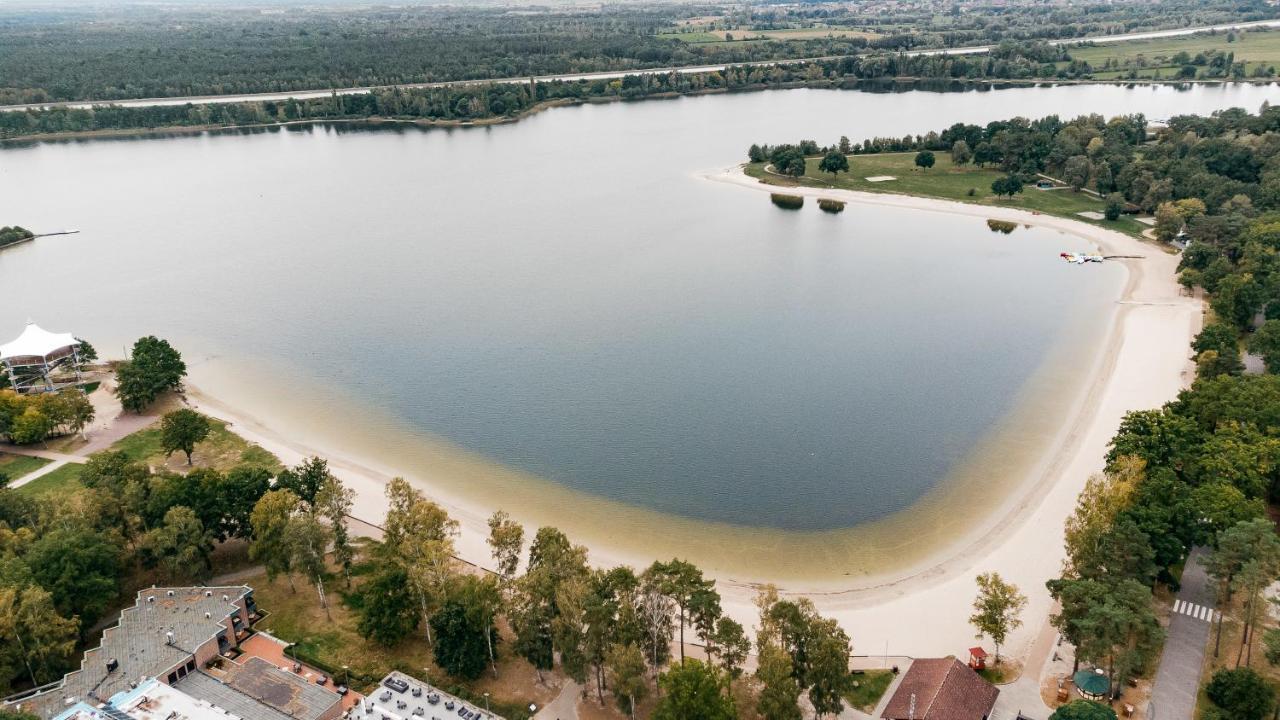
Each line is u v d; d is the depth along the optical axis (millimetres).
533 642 135375
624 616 132000
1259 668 132875
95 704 128125
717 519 182375
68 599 142000
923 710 123125
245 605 151375
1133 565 140250
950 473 196125
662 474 199625
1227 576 138000
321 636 149125
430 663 143500
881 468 199250
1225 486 156000
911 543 172500
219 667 141375
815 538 175375
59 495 175250
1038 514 178625
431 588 142500
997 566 163750
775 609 130875
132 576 163875
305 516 151625
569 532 178625
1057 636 144375
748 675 139875
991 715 127438
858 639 146000
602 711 132625
